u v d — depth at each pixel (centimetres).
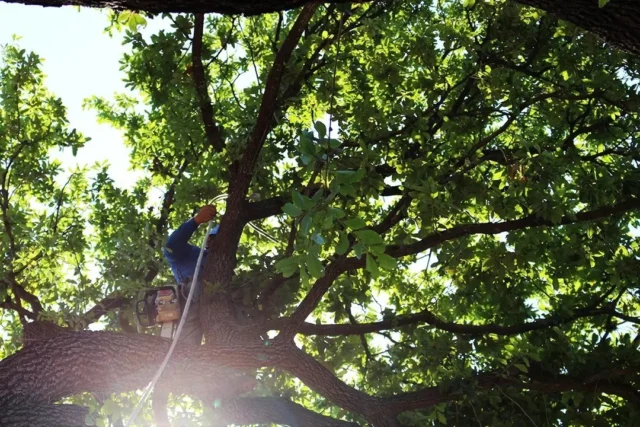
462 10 1010
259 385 727
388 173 821
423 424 679
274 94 685
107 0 306
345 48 896
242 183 692
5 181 872
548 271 918
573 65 821
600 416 757
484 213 909
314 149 354
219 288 629
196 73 793
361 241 320
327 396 634
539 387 730
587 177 793
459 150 834
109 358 516
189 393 621
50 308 663
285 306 767
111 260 655
